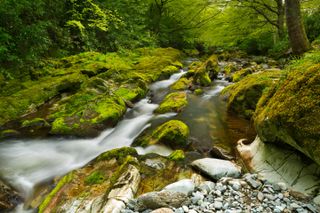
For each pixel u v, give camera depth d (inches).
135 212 147.0
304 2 645.9
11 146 248.5
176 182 171.3
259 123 187.6
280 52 579.2
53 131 262.8
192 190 166.2
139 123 288.8
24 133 267.6
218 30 804.0
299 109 148.3
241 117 279.0
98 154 239.8
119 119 298.0
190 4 852.0
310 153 142.3
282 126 159.3
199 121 277.1
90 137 262.8
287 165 170.9
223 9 774.5
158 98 368.8
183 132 234.8
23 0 362.0
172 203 150.6
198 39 975.6
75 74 388.2
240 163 201.9
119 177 177.5
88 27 574.2
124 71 443.2
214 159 198.8
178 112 301.6
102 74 398.3
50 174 208.7
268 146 189.6
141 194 169.5
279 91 178.4
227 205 149.1
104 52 589.6
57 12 509.0
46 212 159.0
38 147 249.0
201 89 376.8
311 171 157.8
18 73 377.1
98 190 172.6
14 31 364.8
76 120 275.6
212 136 247.6
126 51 616.1
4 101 309.7
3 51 337.1
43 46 409.4
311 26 587.8
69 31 532.4
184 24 923.4
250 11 741.9
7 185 189.5
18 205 174.4
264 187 163.9
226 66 491.5
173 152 215.8
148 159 207.6
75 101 320.2
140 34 741.9
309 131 141.0
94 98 317.7
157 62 543.5
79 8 566.3
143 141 242.8
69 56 493.7
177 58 676.1
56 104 325.4
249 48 813.2
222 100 325.7
